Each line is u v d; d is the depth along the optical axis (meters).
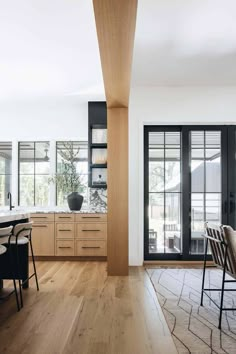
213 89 4.82
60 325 2.50
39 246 4.98
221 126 4.95
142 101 4.82
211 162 4.95
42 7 2.56
